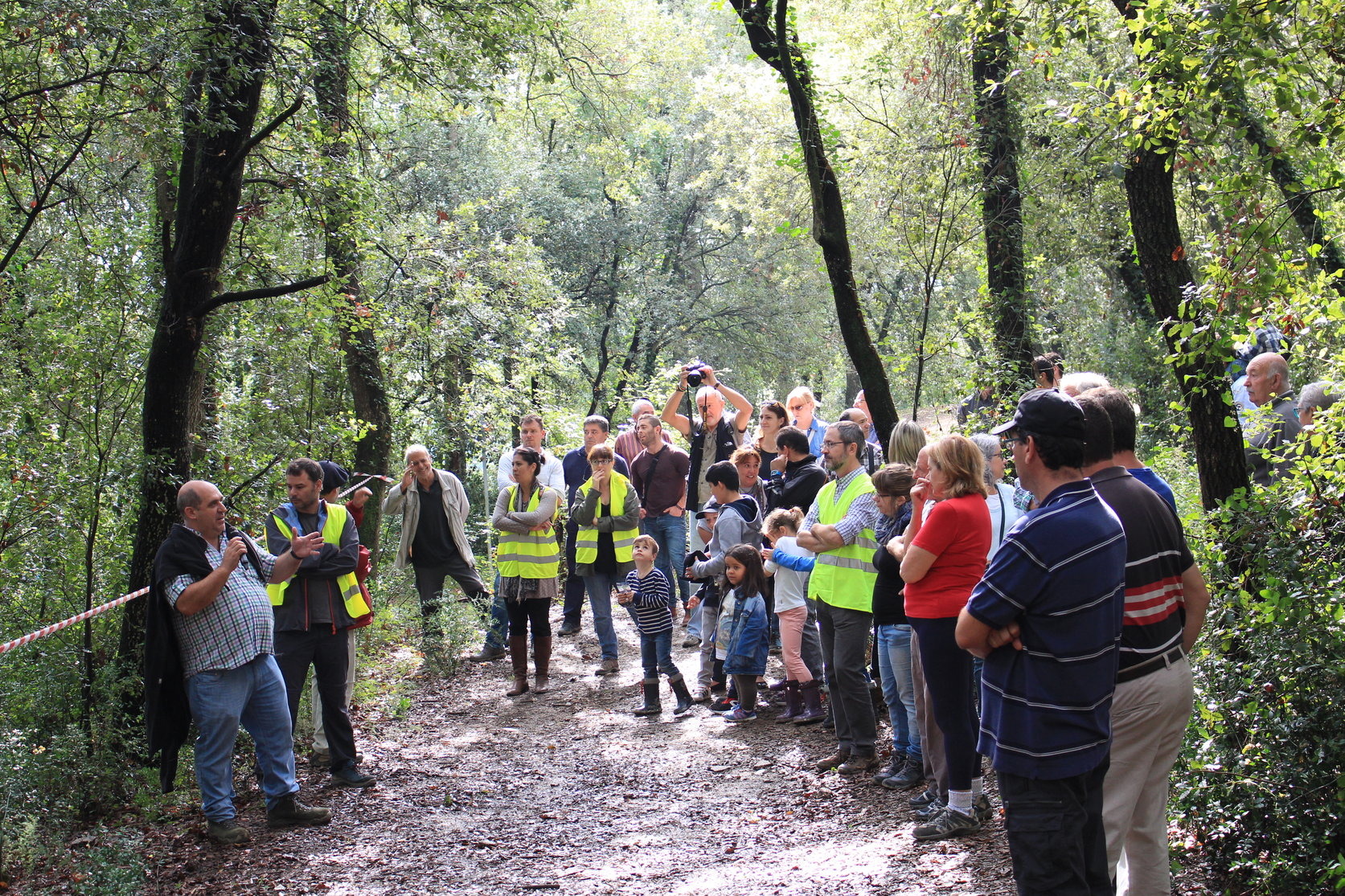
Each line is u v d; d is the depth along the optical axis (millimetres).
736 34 10688
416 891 4941
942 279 10453
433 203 17875
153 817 5945
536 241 22094
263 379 10445
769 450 9375
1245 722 4305
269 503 9141
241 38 6918
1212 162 5121
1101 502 3154
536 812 6117
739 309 26266
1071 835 3031
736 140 20609
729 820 5730
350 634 7477
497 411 14922
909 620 5277
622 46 17344
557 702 8719
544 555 8945
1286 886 3908
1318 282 4859
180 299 6930
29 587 7242
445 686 9305
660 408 18469
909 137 8984
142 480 6930
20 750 5598
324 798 6422
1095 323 14594
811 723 7391
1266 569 4426
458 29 9219
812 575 6312
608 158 17469
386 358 12914
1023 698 3088
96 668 6773
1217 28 4449
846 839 5223
